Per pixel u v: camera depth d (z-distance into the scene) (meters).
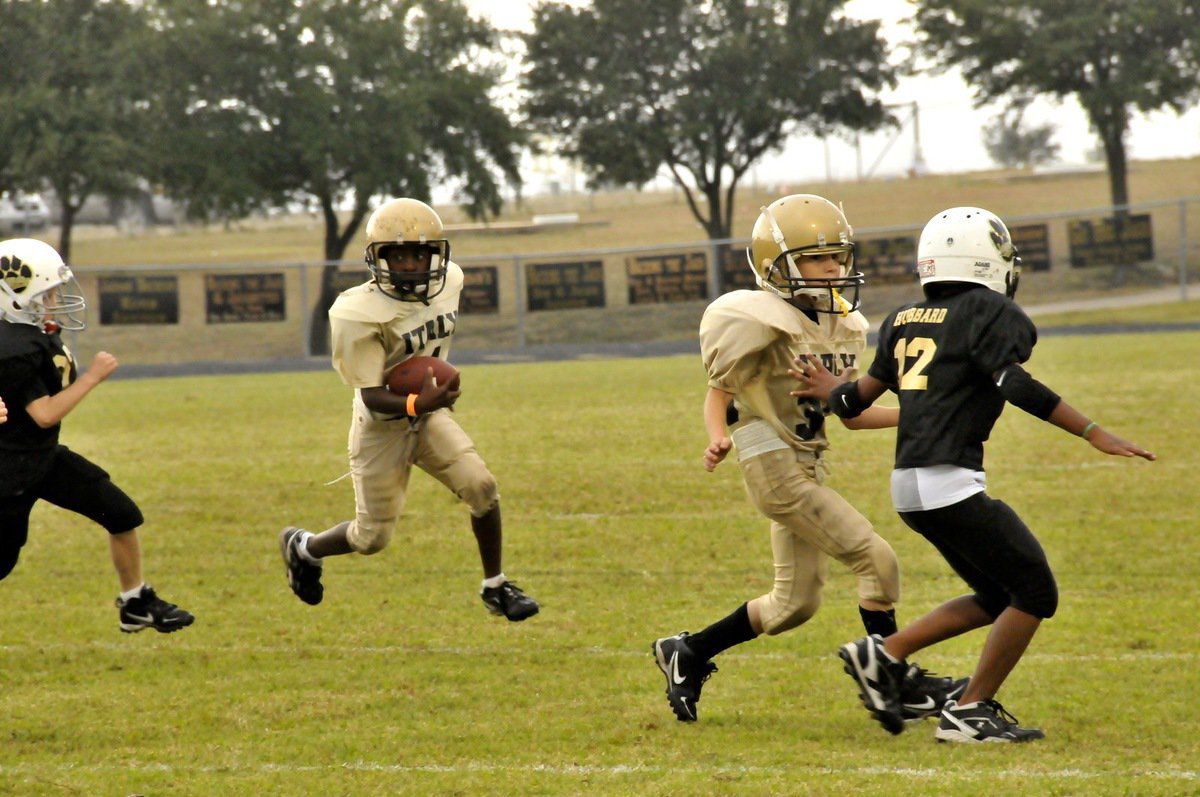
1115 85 104.88
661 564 25.52
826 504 16.22
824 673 18.52
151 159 103.06
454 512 30.94
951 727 15.30
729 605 22.53
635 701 17.42
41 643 20.80
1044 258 101.12
